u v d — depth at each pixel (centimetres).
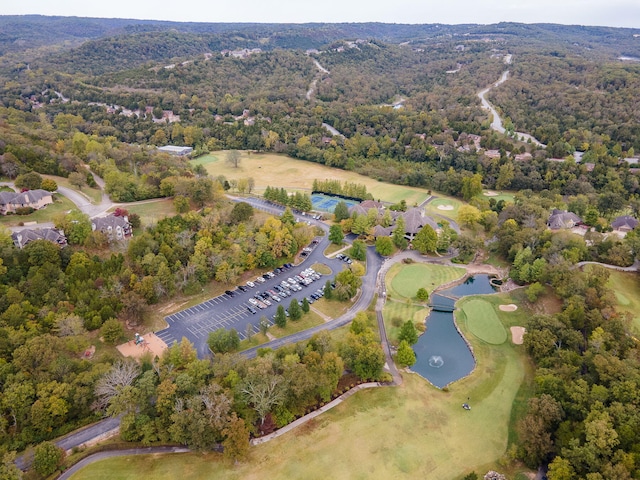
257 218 19175
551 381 9944
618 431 8319
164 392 9238
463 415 10312
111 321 11594
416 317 14125
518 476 8750
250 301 14288
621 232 18650
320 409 10325
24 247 13175
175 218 16550
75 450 8950
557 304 13800
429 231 17725
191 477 8525
